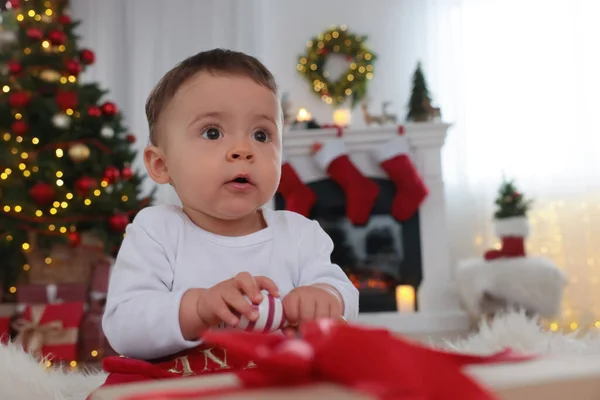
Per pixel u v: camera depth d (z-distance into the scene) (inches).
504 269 110.8
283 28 153.5
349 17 152.0
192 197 33.0
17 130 103.6
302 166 127.3
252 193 32.8
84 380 38.5
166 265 32.7
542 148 139.1
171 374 28.5
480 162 141.7
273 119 34.1
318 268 35.4
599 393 13.3
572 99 138.6
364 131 126.0
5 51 111.4
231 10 154.1
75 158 105.9
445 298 122.3
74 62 113.0
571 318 132.0
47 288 99.1
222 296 26.8
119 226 103.0
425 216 124.5
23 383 34.1
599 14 138.4
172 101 34.2
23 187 103.3
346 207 125.6
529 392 12.7
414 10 148.5
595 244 134.0
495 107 142.5
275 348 13.2
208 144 32.7
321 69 148.5
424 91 130.3
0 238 99.6
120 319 30.3
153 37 154.4
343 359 11.9
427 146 126.0
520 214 118.4
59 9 138.6
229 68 33.9
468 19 145.6
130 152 115.2
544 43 141.3
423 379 11.9
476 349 33.0
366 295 123.0
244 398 10.4
